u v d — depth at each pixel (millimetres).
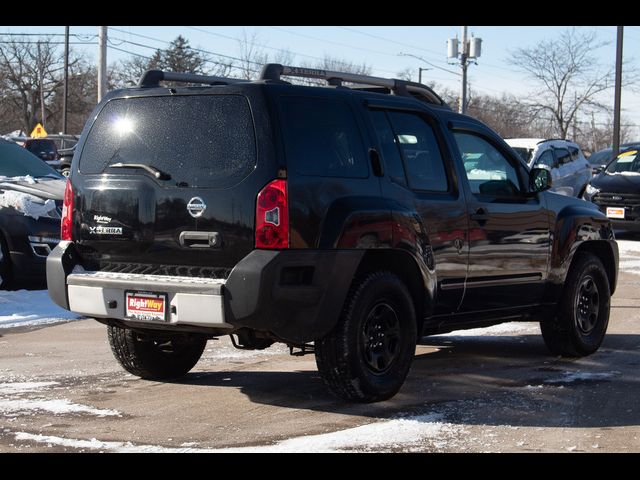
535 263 7832
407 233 6484
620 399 6828
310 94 6285
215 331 6137
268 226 5832
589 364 8156
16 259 11430
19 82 70438
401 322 6555
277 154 5926
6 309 10414
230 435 5801
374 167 6504
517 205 7645
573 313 8227
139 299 6160
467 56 41219
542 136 63781
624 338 9461
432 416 6281
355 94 6617
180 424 6047
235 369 7801
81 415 6246
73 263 6609
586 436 5863
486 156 7605
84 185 6566
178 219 6113
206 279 6023
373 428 5965
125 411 6363
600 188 20266
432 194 6930
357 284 6258
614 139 30922
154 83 6594
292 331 5945
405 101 7004
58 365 7832
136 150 6398
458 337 9562
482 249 7297
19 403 6551
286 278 5867
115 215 6375
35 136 39219
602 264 8555
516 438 5797
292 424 6055
